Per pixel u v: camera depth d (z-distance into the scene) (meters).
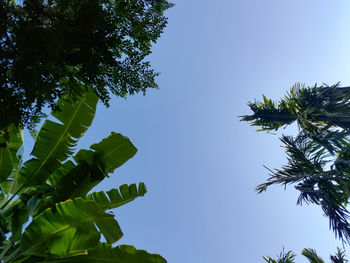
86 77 2.89
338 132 6.59
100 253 4.19
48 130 4.70
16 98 2.35
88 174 4.89
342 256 6.26
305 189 6.69
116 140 4.96
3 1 2.17
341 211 5.95
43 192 4.36
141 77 3.12
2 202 4.35
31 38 2.23
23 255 3.91
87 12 2.53
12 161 4.50
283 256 6.92
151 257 4.14
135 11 2.94
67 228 3.88
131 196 4.95
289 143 7.28
